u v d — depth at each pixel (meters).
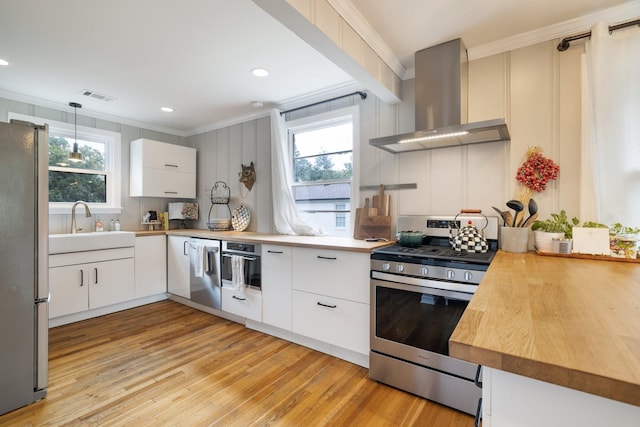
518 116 2.08
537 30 1.99
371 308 2.00
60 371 2.09
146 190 3.73
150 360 2.25
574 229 1.71
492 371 0.62
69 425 1.57
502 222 2.12
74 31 1.98
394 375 1.90
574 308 0.78
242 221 3.75
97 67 2.48
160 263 3.70
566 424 0.55
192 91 2.98
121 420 1.61
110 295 3.24
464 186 2.28
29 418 1.62
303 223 3.09
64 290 2.91
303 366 2.17
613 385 0.45
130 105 3.36
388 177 2.63
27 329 1.72
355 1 1.71
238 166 3.84
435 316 1.75
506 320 0.69
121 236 3.32
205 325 2.96
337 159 3.06
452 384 1.70
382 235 2.59
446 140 2.12
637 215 1.67
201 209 4.29
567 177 1.93
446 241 2.27
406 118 2.55
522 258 1.67
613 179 1.69
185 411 1.68
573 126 1.91
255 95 3.08
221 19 1.86
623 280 1.10
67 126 3.38
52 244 2.83
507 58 2.12
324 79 2.71
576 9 1.78
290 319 2.50
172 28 1.95
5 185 1.63
